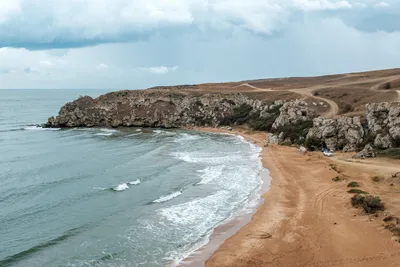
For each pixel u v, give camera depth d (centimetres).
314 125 6009
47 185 4319
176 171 4891
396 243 2375
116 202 3647
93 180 4534
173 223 3055
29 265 2383
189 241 2695
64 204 3616
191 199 3678
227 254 2459
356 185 3631
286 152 5866
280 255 2406
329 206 3206
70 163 5534
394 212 2820
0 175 4822
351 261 2245
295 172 4538
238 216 3161
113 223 3083
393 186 3494
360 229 2662
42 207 3550
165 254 2497
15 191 4097
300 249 2467
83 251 2567
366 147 4909
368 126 5397
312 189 3769
